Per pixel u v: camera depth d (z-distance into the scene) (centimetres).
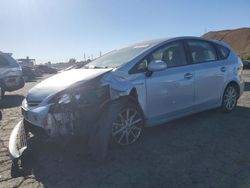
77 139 453
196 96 585
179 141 506
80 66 612
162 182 369
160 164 420
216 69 624
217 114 668
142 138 527
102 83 461
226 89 660
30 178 399
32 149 466
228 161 420
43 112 443
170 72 538
